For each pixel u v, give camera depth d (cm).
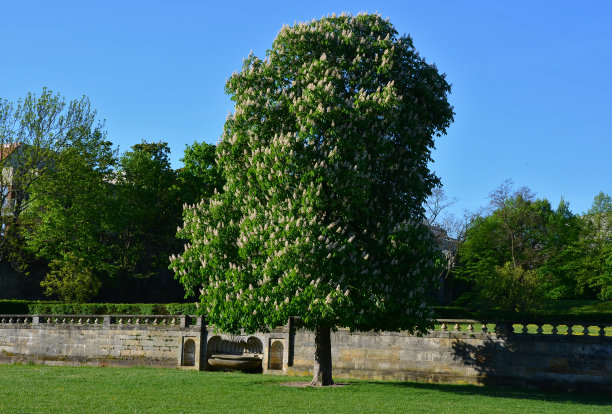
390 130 2683
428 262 2767
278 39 2939
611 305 6575
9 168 5606
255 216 2612
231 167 2878
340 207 2670
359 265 2652
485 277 5934
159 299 6819
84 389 2727
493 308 5666
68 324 4684
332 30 2875
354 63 2806
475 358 3388
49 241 5781
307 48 2870
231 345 4222
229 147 2894
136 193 6462
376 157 2792
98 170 6028
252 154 2773
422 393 2752
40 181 5544
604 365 3048
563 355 3159
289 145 2598
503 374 3300
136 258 6222
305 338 3856
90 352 4566
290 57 2920
